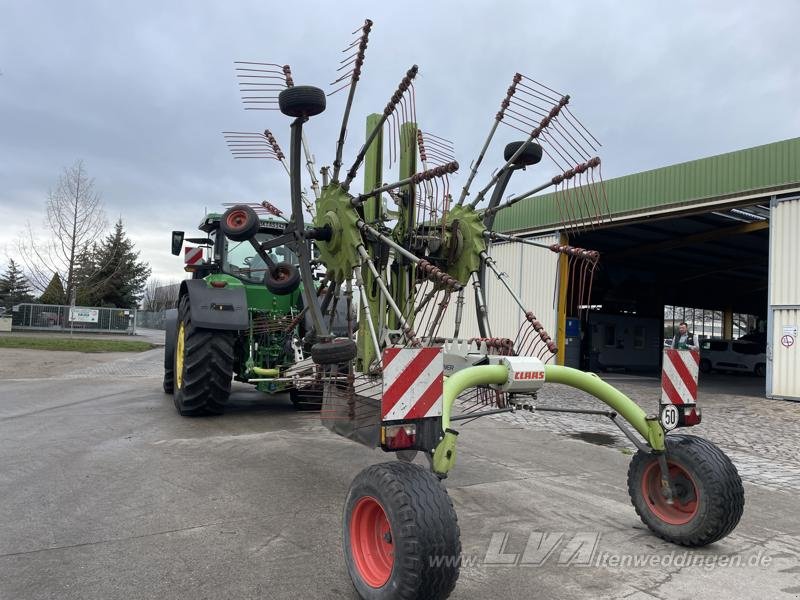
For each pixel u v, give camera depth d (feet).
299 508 13.07
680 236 60.23
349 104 13.04
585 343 71.82
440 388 9.41
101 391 31.53
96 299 134.92
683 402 11.86
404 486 8.50
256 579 9.57
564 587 9.74
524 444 21.36
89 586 9.14
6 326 98.43
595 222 15.21
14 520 11.91
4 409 25.12
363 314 13.75
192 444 18.84
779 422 29.63
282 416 24.23
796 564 11.04
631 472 12.64
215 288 22.59
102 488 14.10
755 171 40.65
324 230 13.80
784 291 39.11
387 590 8.36
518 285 55.88
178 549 10.66
